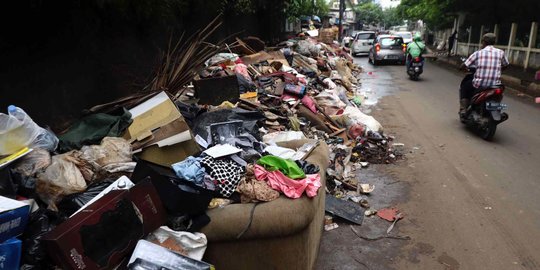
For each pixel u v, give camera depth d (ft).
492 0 60.80
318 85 29.81
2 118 9.27
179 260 8.11
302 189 9.48
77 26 15.64
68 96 15.05
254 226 8.92
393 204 14.47
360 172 17.63
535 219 13.05
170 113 12.47
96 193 9.12
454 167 17.87
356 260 11.18
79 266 7.07
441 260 11.03
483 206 14.05
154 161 11.69
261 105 20.39
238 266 9.32
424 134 23.35
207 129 14.02
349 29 197.98
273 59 32.27
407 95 36.50
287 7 68.39
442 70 58.03
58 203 8.91
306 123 20.86
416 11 104.37
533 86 37.52
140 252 7.97
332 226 12.98
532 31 47.42
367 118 22.77
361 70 56.80
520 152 19.71
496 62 21.22
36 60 13.32
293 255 9.29
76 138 11.79
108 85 17.98
